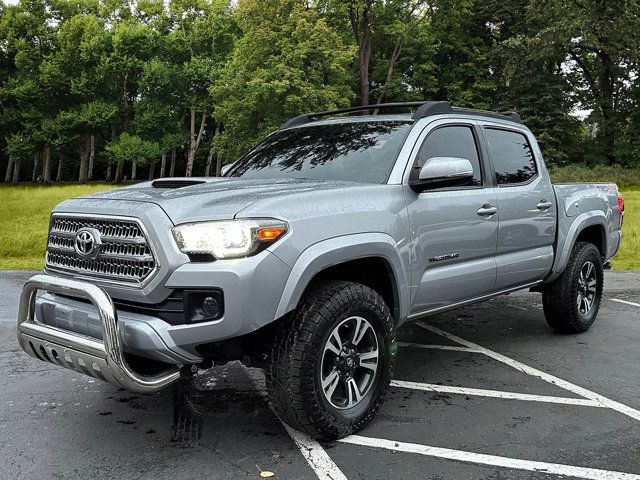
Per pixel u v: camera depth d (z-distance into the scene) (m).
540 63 42.00
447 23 44.34
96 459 3.16
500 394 4.18
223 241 2.92
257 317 2.94
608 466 3.07
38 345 3.26
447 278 4.10
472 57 45.00
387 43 46.72
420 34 43.62
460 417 3.75
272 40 34.50
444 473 2.99
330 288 3.29
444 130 4.34
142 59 63.84
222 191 3.34
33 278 3.25
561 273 5.52
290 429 3.56
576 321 5.67
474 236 4.30
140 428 3.59
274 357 3.12
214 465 3.09
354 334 3.37
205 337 2.91
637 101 43.59
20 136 63.09
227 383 4.44
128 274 3.04
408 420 3.70
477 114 4.75
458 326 6.28
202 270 2.89
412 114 4.38
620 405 3.96
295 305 3.05
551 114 42.34
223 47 62.38
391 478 2.94
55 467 3.07
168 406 3.96
